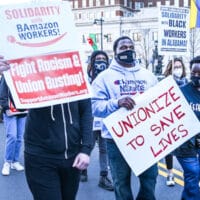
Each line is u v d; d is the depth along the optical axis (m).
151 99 4.16
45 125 3.04
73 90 3.05
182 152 4.53
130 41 4.19
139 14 64.56
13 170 7.00
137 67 4.25
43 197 3.07
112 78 4.16
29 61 2.98
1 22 2.93
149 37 62.31
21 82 2.97
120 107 4.07
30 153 3.09
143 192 4.25
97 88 4.18
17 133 6.86
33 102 2.98
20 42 2.96
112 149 4.20
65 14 3.05
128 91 4.18
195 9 8.09
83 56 3.08
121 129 4.09
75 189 3.24
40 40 3.00
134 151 4.11
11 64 2.95
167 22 6.75
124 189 4.20
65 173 3.15
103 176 6.01
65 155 3.09
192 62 4.66
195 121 4.26
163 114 4.19
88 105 3.23
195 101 4.61
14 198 5.58
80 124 3.22
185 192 4.62
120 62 4.19
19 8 2.96
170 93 4.21
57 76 3.02
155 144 4.17
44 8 3.01
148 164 4.13
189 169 4.53
